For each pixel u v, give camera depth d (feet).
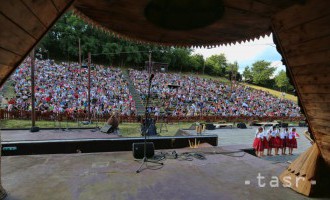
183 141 28.91
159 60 191.62
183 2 9.53
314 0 7.97
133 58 174.19
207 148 22.77
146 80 109.09
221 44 14.12
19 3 6.22
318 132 11.87
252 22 10.95
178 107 82.28
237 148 23.00
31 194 12.00
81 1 9.32
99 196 11.92
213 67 225.35
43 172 15.20
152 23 11.42
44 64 97.30
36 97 62.23
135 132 46.50
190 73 208.03
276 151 32.63
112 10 10.09
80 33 160.56
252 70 233.35
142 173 15.33
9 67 8.79
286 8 9.05
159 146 27.84
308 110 11.45
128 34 13.10
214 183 14.02
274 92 184.24
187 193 12.52
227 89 125.59
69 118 52.39
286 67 11.03
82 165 16.71
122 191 12.56
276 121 80.28
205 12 10.15
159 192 12.56
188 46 14.70
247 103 104.68
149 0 9.22
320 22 8.35
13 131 34.86
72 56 164.14
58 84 77.92
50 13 7.85
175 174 15.33
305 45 9.42
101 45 167.22
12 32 7.07
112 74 110.42
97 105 65.10
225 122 70.69
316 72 9.73
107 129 36.45
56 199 11.52
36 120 49.88
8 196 11.71
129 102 74.49
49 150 23.85
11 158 18.24
